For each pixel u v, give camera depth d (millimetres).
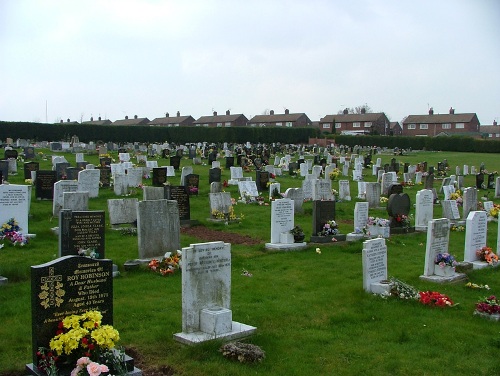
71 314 7969
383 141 99688
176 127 90250
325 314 11367
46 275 7723
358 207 20328
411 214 26766
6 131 73562
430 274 14641
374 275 13102
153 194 21141
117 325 10203
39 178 24797
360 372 8594
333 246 18516
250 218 23625
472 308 12133
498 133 153250
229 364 8633
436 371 8719
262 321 10773
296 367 8641
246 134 96375
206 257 9969
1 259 14766
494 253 17938
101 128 82375
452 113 138875
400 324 10844
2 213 17172
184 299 9672
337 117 141000
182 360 8727
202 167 47312
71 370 7512
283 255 17109
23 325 10070
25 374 8000
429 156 78125
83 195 19000
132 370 7938
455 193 31422
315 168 40812
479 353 9570
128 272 14398
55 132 77562
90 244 13930
